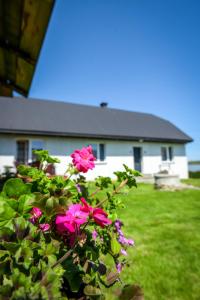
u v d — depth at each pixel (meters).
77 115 15.38
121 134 14.16
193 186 10.51
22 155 11.67
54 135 12.05
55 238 0.92
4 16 2.15
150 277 2.31
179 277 2.32
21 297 0.57
